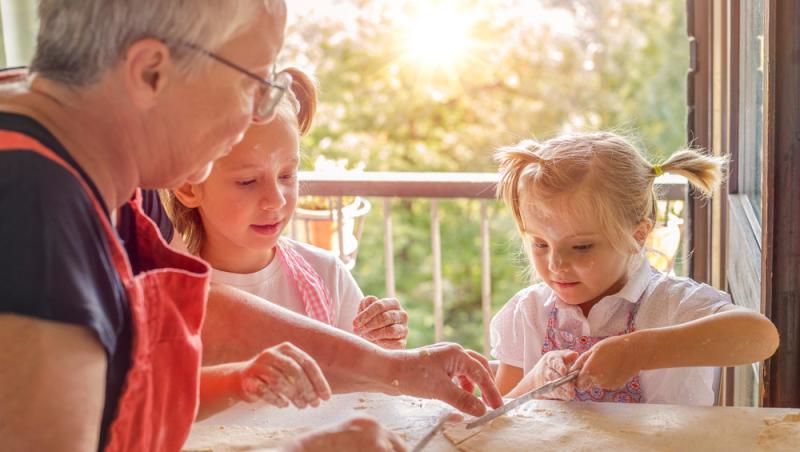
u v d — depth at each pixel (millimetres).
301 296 1710
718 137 2113
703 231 2287
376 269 6461
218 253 1661
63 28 806
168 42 803
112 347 777
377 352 1298
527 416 1241
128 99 824
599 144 1611
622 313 1626
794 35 1238
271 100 942
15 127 786
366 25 6367
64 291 732
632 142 1883
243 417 1287
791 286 1334
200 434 1218
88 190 802
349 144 6371
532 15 6402
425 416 1266
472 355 1406
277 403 1085
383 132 6477
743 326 1356
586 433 1183
